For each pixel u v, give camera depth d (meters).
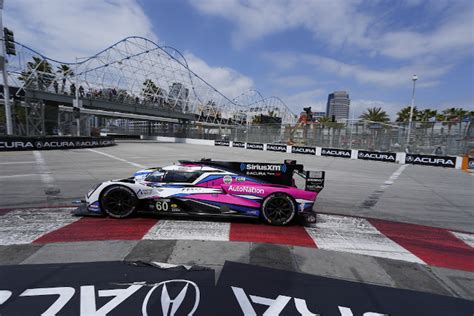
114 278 2.45
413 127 18.58
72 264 2.70
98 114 43.88
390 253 3.33
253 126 30.66
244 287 2.37
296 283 2.48
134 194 4.28
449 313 2.12
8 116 19.42
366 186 8.53
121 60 44.38
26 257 2.86
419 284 2.57
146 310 2.02
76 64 35.34
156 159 14.78
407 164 17.36
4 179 7.89
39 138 17.86
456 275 2.80
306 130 25.06
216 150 25.50
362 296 2.32
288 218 4.20
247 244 3.38
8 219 4.22
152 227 3.93
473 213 5.64
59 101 31.44
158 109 44.28
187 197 4.33
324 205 5.88
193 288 2.32
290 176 4.47
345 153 21.05
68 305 2.05
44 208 4.92
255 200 4.25
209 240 3.47
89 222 4.12
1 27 18.62
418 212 5.59
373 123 20.61
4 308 2.00
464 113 33.59
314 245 3.47
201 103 58.03
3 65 18.88
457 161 15.84
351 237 3.87
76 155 15.75
